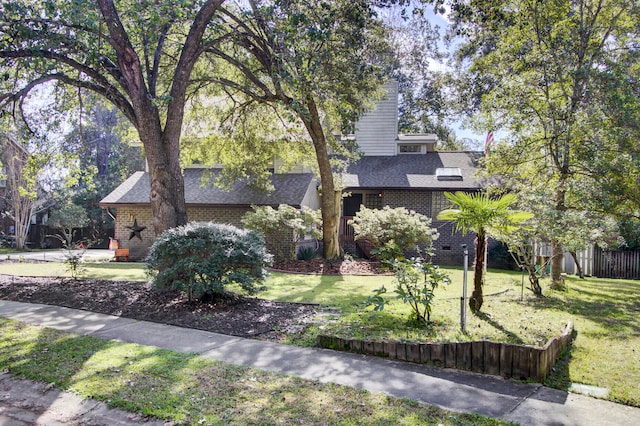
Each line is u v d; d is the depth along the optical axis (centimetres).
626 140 1030
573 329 678
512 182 1360
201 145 1811
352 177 2045
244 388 423
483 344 494
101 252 2530
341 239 1986
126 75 973
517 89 1230
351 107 1492
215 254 769
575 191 1046
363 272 1412
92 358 509
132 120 1052
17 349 544
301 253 1791
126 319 721
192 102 1723
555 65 1195
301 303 844
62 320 712
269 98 1477
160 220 994
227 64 1614
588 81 1123
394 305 801
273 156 1898
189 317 715
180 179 1038
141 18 924
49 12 908
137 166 3828
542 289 1106
